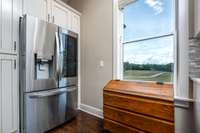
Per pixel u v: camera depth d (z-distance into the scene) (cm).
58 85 226
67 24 274
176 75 117
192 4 109
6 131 167
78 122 248
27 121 180
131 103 180
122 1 241
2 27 166
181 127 113
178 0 114
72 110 259
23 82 182
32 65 186
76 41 273
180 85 114
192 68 110
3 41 166
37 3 214
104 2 271
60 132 210
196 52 110
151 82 201
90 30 302
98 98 282
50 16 236
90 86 300
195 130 106
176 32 117
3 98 165
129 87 196
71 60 259
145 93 171
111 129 202
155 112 157
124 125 187
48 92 207
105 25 270
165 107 149
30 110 184
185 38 112
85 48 313
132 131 177
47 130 207
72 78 260
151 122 159
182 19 112
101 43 278
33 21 185
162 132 150
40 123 197
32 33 185
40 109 197
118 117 194
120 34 254
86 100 309
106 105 212
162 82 195
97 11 286
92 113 292
